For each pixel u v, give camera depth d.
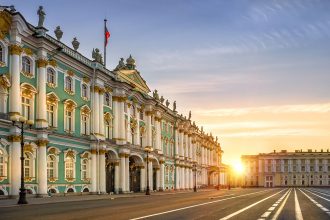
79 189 50.75
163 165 81.62
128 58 73.88
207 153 132.25
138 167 71.12
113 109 60.97
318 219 18.16
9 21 39.56
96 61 55.16
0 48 39.31
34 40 43.50
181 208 24.73
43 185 42.94
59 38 47.94
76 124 51.00
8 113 39.44
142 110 72.94
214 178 144.00
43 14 44.12
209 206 26.92
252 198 41.88
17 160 39.44
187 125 102.38
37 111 43.62
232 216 19.09
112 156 60.66
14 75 39.91
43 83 44.09
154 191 75.25
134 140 68.62
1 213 21.25
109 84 59.75
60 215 19.67
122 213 20.72
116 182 60.47
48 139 44.56
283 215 20.08
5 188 38.50
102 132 55.84
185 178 101.25
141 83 74.56
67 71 49.50
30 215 19.80
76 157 50.53
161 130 84.19
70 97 49.94
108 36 58.91
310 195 54.00
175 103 94.12
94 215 19.55
